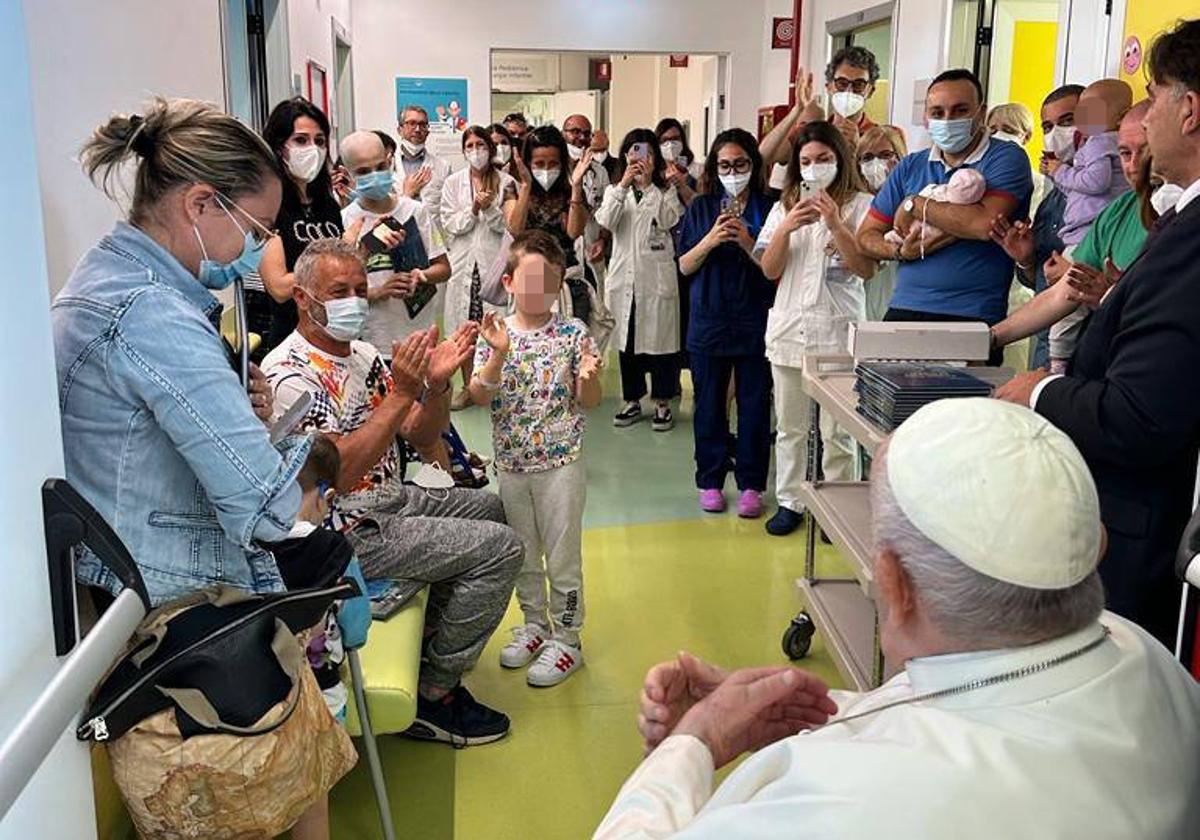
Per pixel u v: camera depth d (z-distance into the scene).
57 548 1.22
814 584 3.12
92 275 1.52
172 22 3.29
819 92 7.94
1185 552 1.35
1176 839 0.92
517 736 2.77
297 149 3.34
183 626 1.48
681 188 5.73
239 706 1.47
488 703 2.93
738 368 4.30
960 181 3.24
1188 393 1.63
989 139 3.40
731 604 3.55
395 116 8.83
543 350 2.91
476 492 3.00
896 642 1.03
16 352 1.13
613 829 1.10
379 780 2.19
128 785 1.46
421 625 2.52
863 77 5.08
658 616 3.46
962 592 0.95
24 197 1.16
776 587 3.69
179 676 1.45
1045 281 3.28
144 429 1.51
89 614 1.54
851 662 2.59
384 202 4.08
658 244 5.50
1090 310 2.45
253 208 1.62
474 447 5.34
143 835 1.52
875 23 7.05
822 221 3.85
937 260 3.40
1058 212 3.54
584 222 5.89
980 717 0.94
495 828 2.40
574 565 3.03
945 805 0.87
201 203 1.57
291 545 1.90
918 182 3.54
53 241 2.11
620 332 5.70
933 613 0.97
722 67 9.29
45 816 1.23
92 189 2.35
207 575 1.58
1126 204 2.63
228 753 1.46
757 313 4.20
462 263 6.14
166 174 1.55
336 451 2.06
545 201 5.67
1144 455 1.70
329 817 2.43
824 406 2.75
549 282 2.88
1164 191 2.26
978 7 5.82
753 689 1.28
